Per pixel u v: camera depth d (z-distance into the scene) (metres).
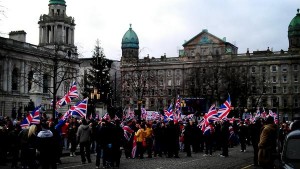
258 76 133.12
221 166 22.05
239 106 91.94
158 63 153.12
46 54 92.81
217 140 33.44
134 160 25.75
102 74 86.69
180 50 161.25
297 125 12.77
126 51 152.12
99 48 93.75
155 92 152.38
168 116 37.41
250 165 22.50
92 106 55.16
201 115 59.84
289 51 138.88
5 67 86.50
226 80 100.00
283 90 138.75
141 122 30.25
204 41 150.88
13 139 21.64
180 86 147.25
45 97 84.56
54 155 15.47
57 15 112.38
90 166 21.78
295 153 10.10
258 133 21.25
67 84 84.81
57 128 20.64
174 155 29.56
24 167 19.70
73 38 115.06
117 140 21.03
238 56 143.75
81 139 23.12
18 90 89.38
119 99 96.12
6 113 85.62
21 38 97.12
